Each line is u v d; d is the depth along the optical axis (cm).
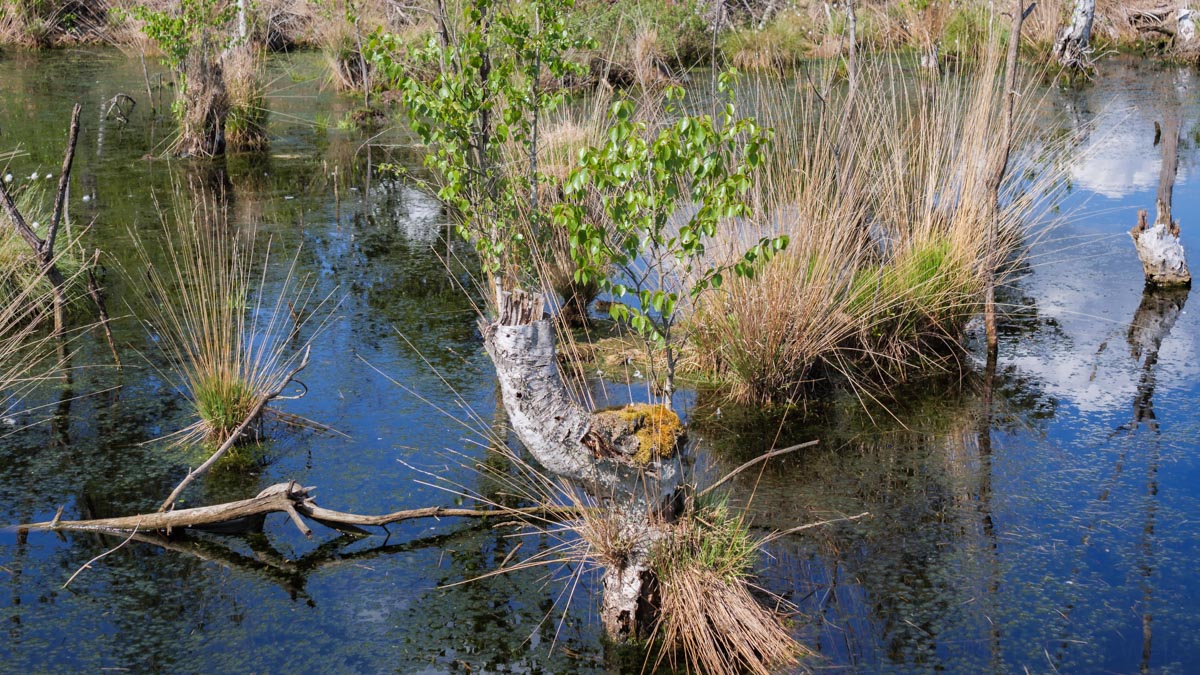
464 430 570
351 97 1684
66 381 634
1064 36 1697
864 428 574
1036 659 376
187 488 505
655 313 716
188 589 428
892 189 700
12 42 2112
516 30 620
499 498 500
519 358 383
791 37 1628
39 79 1747
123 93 1622
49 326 717
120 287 798
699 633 384
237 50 1462
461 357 672
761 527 470
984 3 1453
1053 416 583
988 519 474
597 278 422
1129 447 542
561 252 704
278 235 950
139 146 1300
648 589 396
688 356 643
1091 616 401
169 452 546
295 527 480
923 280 675
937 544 454
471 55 617
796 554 447
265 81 1767
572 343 613
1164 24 1942
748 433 568
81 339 700
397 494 502
